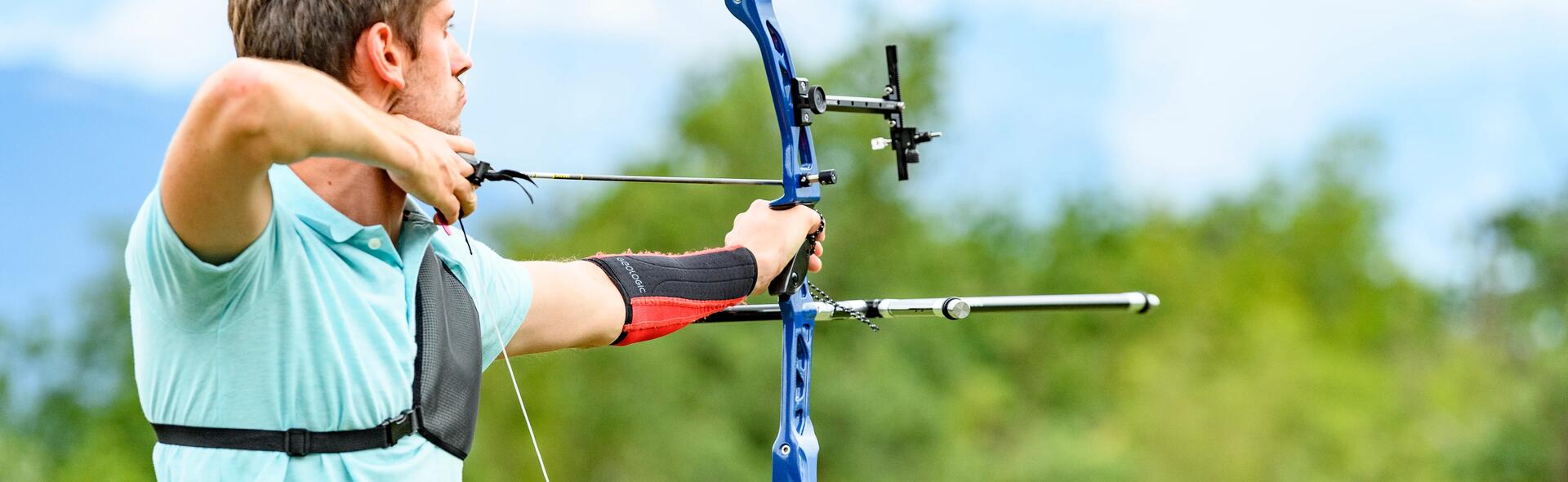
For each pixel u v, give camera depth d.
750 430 33.50
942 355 37.09
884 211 37.56
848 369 34.53
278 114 2.67
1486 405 50.41
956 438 36.00
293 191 3.16
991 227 48.16
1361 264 65.06
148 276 2.96
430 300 3.39
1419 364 58.59
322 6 3.16
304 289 3.08
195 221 2.79
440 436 3.35
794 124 4.72
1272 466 44.03
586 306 4.07
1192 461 43.94
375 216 3.29
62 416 40.03
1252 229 64.94
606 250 36.91
